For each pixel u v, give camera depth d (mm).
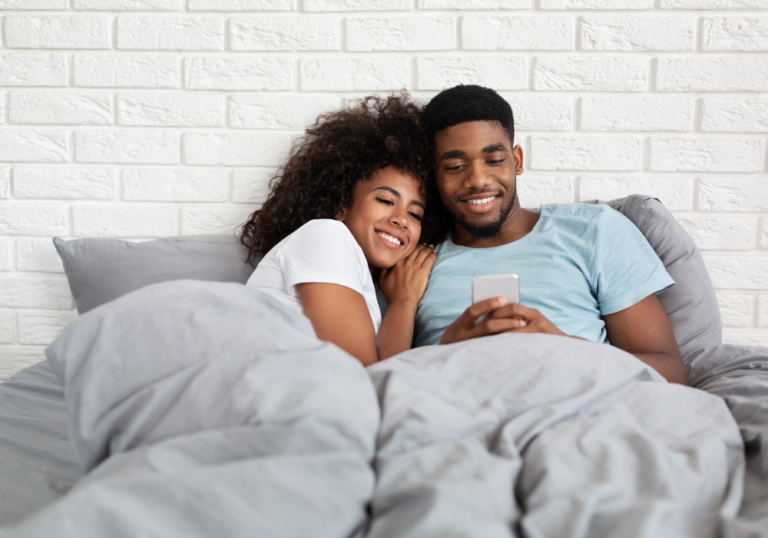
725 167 1397
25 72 1446
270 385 634
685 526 587
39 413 1061
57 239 1324
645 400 776
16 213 1478
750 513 625
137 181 1471
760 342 1426
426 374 750
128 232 1483
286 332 724
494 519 530
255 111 1442
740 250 1416
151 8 1422
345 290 1044
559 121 1413
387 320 1213
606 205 1302
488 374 776
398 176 1245
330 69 1422
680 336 1255
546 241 1263
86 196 1476
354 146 1260
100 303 1282
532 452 648
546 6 1377
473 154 1225
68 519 471
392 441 628
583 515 535
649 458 624
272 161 1453
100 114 1455
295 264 1072
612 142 1410
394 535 525
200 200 1474
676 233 1269
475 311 1015
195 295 754
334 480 555
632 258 1203
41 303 1495
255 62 1429
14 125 1465
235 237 1389
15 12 1433
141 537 467
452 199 1279
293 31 1416
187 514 495
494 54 1400
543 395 748
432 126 1274
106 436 668
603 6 1371
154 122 1454
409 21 1399
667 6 1363
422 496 542
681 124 1395
